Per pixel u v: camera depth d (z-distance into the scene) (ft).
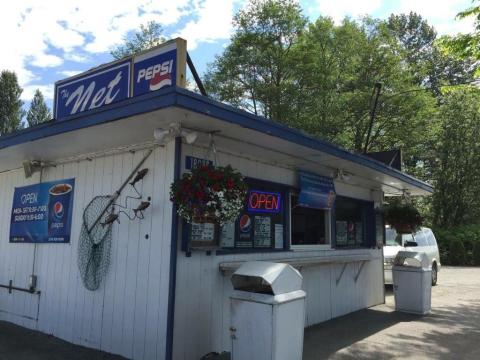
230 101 80.53
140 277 18.61
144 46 82.07
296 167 25.34
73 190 22.67
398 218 34.47
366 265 32.96
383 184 32.65
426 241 48.11
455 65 128.98
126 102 15.46
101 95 20.34
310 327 25.50
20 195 26.12
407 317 28.66
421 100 79.30
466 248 81.51
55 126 18.13
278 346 15.43
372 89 77.56
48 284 23.15
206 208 15.89
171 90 14.06
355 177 29.60
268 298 15.58
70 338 21.30
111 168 20.86
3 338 21.79
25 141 19.63
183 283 17.87
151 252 18.38
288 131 19.03
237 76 80.89
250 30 79.97
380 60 81.20
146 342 17.92
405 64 91.15
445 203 91.04
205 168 16.24
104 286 20.07
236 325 16.12
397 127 80.07
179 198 16.17
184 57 17.70
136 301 18.60
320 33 80.69
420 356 19.95
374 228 34.22
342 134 79.30
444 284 48.11
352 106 78.28
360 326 25.84
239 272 16.60
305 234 26.66
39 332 22.94
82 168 22.40
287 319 15.85
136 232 19.11
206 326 18.69
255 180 22.30
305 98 76.38
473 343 22.26
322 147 21.26
